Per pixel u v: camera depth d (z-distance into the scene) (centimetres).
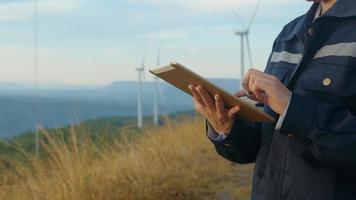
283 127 196
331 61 204
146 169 680
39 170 638
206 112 230
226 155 247
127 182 627
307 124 192
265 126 230
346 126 191
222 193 693
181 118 1267
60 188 574
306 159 205
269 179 217
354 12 203
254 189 229
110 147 784
